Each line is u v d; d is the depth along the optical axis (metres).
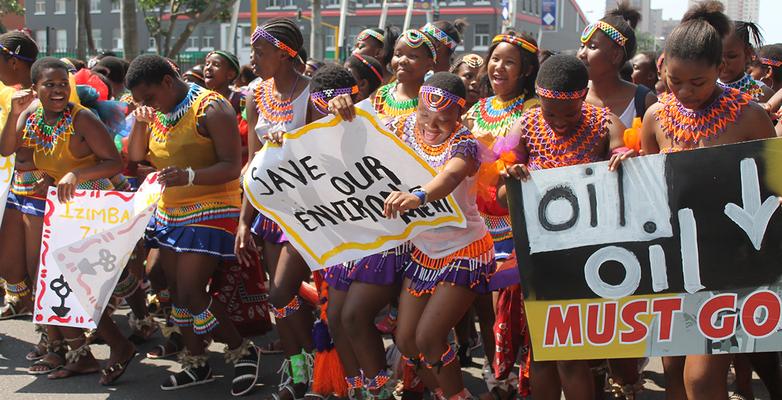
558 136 4.00
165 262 5.05
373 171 4.03
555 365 4.03
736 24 5.10
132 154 4.93
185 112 4.77
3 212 5.37
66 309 4.98
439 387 4.29
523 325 4.39
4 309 6.62
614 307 3.64
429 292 4.10
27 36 5.63
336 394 4.76
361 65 5.65
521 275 3.71
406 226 4.08
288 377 4.92
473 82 6.19
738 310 3.50
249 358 5.12
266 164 4.13
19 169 5.43
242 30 45.62
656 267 3.58
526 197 3.70
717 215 3.49
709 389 3.58
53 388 5.15
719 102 3.57
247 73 8.94
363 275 4.23
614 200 3.61
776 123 5.29
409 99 5.12
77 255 4.94
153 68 4.70
